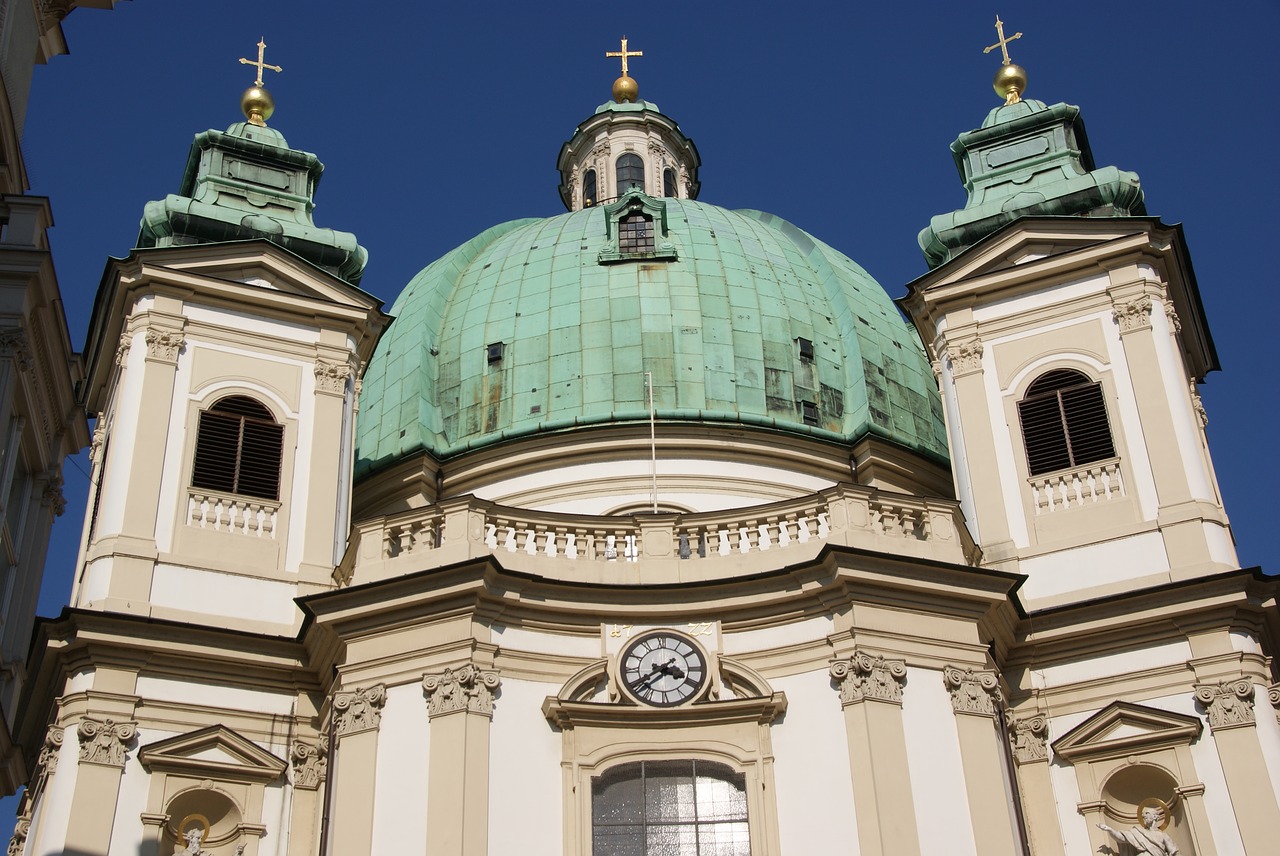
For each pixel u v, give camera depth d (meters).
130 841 30.66
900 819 28.45
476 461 41.78
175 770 31.55
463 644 30.11
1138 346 37.09
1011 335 38.53
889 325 46.91
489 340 44.53
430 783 28.84
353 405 38.69
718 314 44.09
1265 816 30.56
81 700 31.72
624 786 29.64
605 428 41.19
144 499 34.69
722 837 29.19
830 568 30.80
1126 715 32.25
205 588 34.16
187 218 38.94
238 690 32.84
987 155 42.00
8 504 31.94
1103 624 33.28
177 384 36.59
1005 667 33.69
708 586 31.28
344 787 29.45
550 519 32.47
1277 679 33.72
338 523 36.44
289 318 38.50
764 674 30.67
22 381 30.48
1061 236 38.84
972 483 36.88
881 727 29.34
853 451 42.34
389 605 30.91
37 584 33.22
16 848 33.78
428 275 49.34
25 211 31.31
